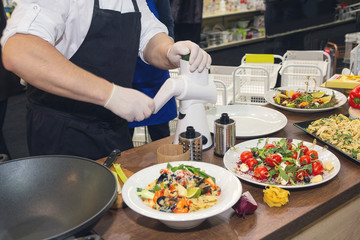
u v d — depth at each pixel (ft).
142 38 5.80
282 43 19.84
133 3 5.47
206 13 19.77
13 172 3.49
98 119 5.52
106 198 3.13
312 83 10.19
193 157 4.61
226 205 3.34
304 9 19.99
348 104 6.72
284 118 5.81
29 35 4.15
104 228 3.54
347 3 23.20
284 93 6.94
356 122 5.40
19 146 13.25
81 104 5.36
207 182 3.71
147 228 3.53
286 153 4.42
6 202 3.38
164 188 3.63
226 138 4.78
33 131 5.57
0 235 3.20
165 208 3.44
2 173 3.45
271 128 5.60
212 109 6.30
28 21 4.16
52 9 4.39
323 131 5.23
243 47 21.91
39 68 4.07
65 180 3.53
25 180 3.50
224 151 4.84
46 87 4.18
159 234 3.45
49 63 4.10
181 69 4.88
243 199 3.62
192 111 4.92
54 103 5.36
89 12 4.96
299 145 4.60
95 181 3.40
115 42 5.30
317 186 4.18
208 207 3.45
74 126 5.40
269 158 4.26
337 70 13.70
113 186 3.15
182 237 3.40
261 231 3.44
